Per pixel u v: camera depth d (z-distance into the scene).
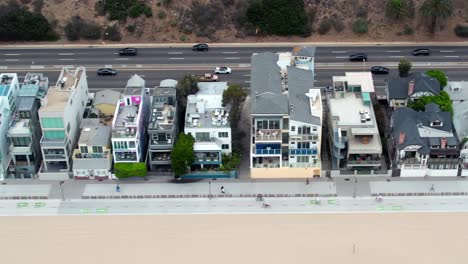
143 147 178.75
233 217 165.25
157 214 166.62
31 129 177.25
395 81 191.38
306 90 179.75
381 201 168.12
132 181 175.12
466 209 165.75
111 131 176.25
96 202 170.00
